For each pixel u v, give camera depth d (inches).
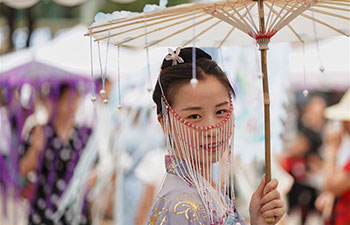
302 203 244.1
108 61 243.6
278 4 78.7
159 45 88.8
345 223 203.2
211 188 75.0
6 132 236.2
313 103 268.5
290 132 250.7
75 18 354.0
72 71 238.5
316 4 76.6
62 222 223.5
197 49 80.4
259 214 77.2
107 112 231.3
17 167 231.0
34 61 240.5
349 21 82.9
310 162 247.6
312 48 265.4
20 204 231.3
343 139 243.3
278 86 229.9
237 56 209.0
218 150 75.0
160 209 72.9
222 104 75.0
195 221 70.2
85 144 227.0
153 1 301.0
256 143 215.5
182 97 74.5
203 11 75.4
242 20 75.7
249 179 209.2
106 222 225.5
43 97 235.3
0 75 244.7
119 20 72.6
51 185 224.8
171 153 77.2
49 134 227.3
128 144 226.8
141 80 233.3
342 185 201.5
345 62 261.1
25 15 361.4
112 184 225.3
